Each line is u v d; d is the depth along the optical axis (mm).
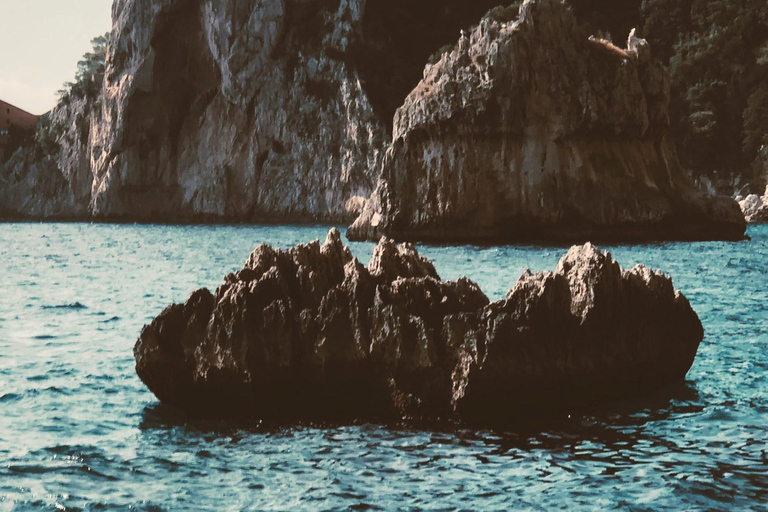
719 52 163875
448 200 89312
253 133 190000
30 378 26734
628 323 23203
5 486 17703
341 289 22438
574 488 17359
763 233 103938
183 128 198875
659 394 23688
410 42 185750
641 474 18016
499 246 82812
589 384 22438
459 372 21234
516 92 87625
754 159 156750
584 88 88062
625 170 89438
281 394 21969
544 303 22000
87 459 19250
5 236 132500
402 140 92188
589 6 181625
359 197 173625
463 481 17750
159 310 43281
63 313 42281
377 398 21734
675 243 84562
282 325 22016
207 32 193000
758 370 26672
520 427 20969
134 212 198500
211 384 22141
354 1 184250
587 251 23375
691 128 158250
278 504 16766
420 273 25281
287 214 185625
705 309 39906
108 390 25156
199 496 17219
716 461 18719
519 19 89938
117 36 199250
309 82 186250
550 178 87625
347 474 18188
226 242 110125
